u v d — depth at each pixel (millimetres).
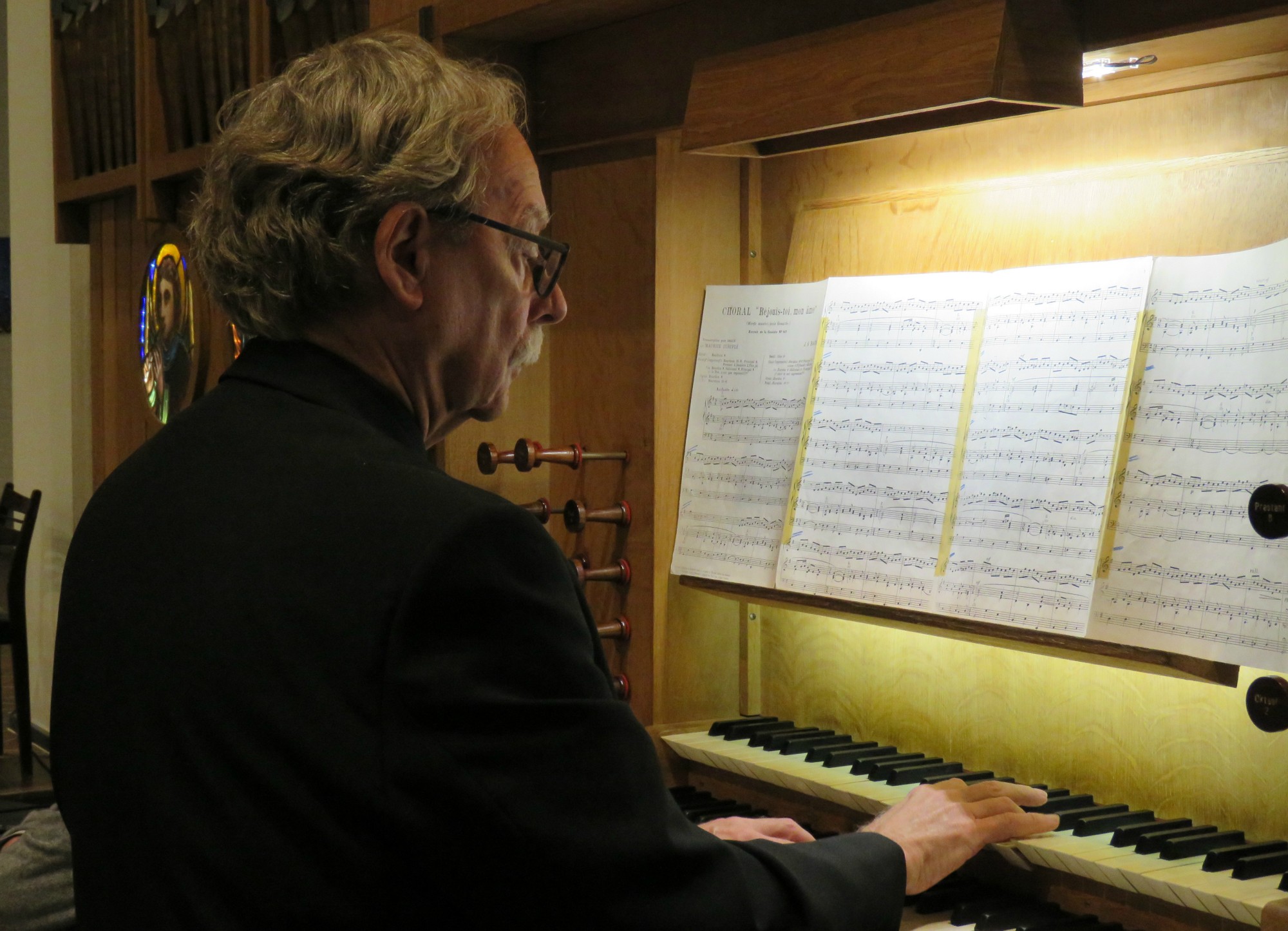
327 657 824
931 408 1711
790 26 1753
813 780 1702
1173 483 1433
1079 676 1660
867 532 1739
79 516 4465
